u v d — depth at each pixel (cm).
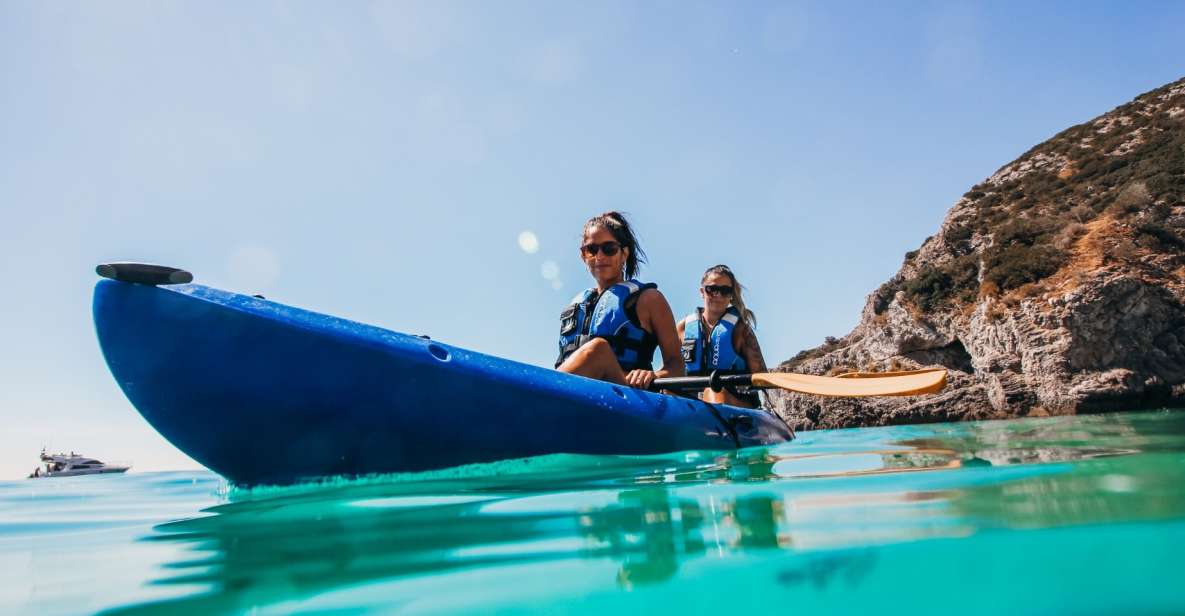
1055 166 2812
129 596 100
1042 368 1634
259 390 212
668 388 366
